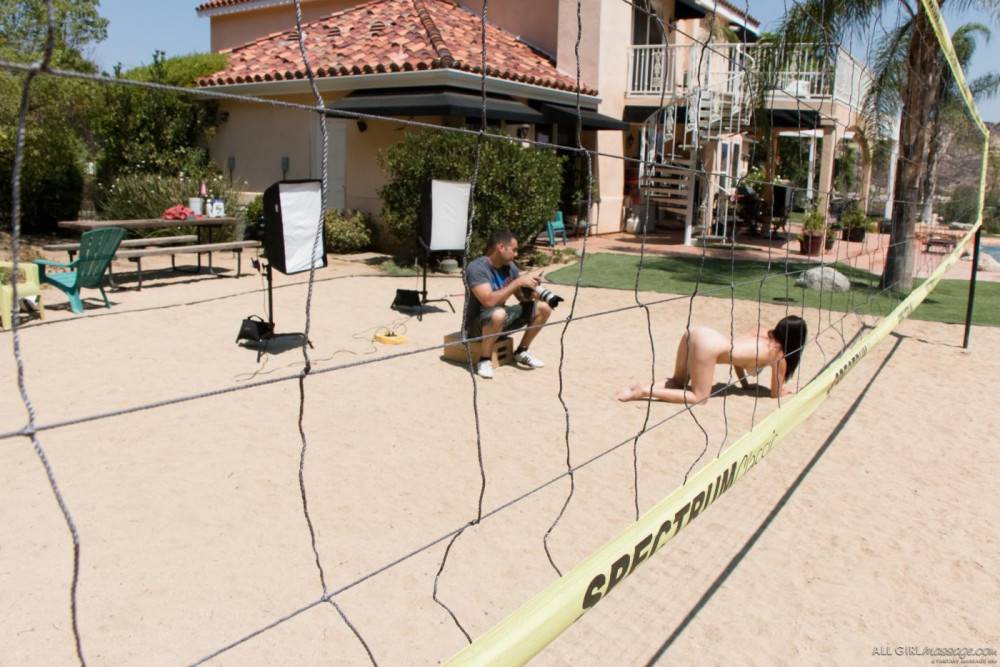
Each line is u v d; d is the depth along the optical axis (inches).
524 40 633.6
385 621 105.7
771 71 406.9
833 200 683.4
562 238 595.2
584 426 185.9
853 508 152.3
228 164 566.6
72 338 253.4
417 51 486.6
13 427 169.6
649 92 635.5
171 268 423.8
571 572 81.5
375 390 207.9
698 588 122.2
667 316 330.3
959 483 166.6
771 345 211.2
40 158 472.4
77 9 502.3
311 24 612.4
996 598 122.6
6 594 106.7
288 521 131.0
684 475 158.7
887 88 442.6
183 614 104.3
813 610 117.1
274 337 252.1
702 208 621.9
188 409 185.5
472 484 149.4
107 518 129.2
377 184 506.3
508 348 241.3
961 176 946.7
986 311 377.7
